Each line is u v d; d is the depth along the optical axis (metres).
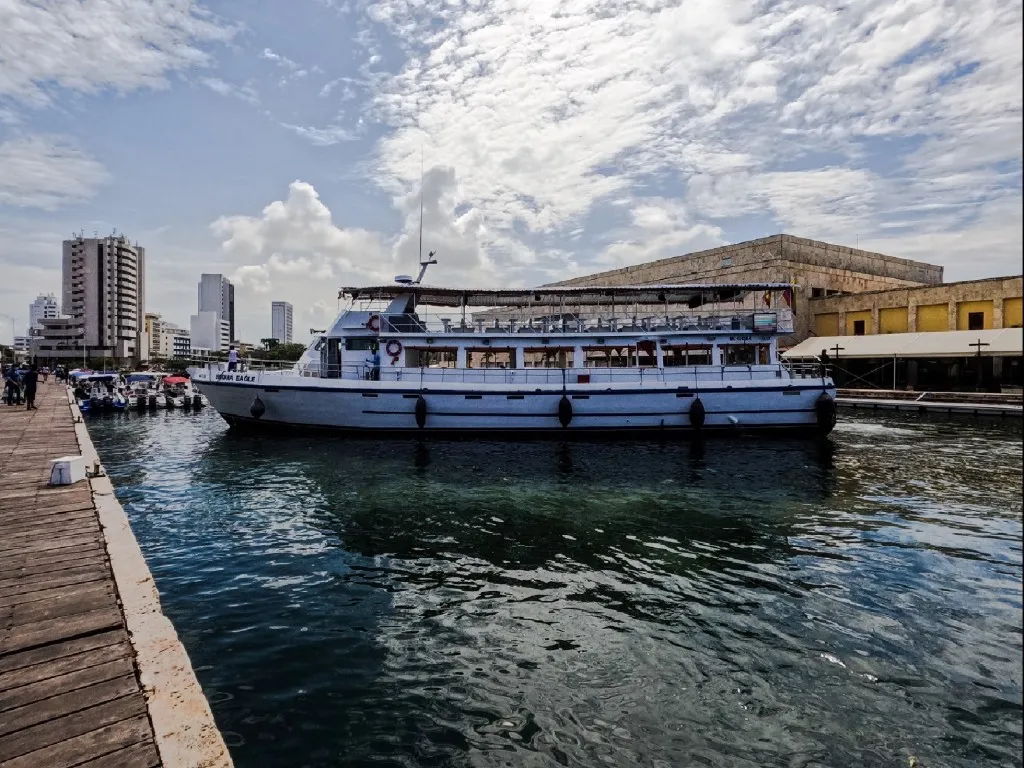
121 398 41.19
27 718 4.24
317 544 11.31
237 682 6.60
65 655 5.14
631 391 24.58
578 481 16.72
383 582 9.51
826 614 8.29
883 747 5.58
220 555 10.71
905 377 46.28
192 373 25.83
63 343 126.94
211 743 3.97
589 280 77.69
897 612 8.34
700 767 5.32
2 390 44.16
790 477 17.30
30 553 7.68
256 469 18.45
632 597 8.91
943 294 45.50
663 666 6.97
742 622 8.07
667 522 12.76
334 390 24.00
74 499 10.45
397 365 24.98
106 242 129.75
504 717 6.02
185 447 23.11
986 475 17.55
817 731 5.81
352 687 6.53
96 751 3.91
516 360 25.64
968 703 6.23
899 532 11.99
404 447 22.34
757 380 25.31
